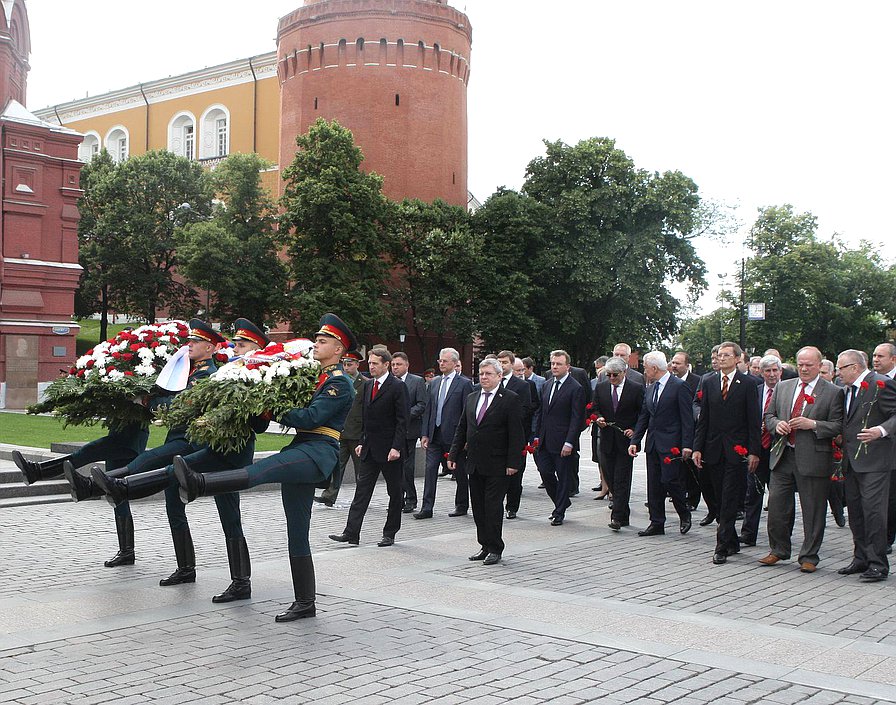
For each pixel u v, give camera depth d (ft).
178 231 148.46
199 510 42.16
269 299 144.87
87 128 268.00
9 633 20.90
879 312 220.43
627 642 20.76
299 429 23.48
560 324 160.25
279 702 16.49
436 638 20.93
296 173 146.41
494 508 31.12
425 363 167.43
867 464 29.84
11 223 116.37
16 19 127.95
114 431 29.17
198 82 240.73
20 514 40.40
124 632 21.17
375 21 169.07
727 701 16.81
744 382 33.04
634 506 47.88
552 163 164.25
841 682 18.03
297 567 22.74
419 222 155.22
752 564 32.22
